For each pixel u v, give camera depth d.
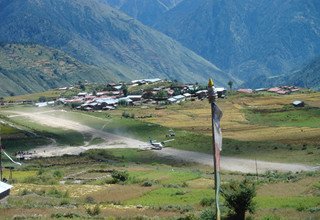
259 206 72.38
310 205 71.88
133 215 68.38
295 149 167.62
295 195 85.50
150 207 76.56
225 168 150.12
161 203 82.25
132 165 162.12
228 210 65.31
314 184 97.50
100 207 77.31
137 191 97.75
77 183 116.75
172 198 87.88
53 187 106.25
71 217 66.00
